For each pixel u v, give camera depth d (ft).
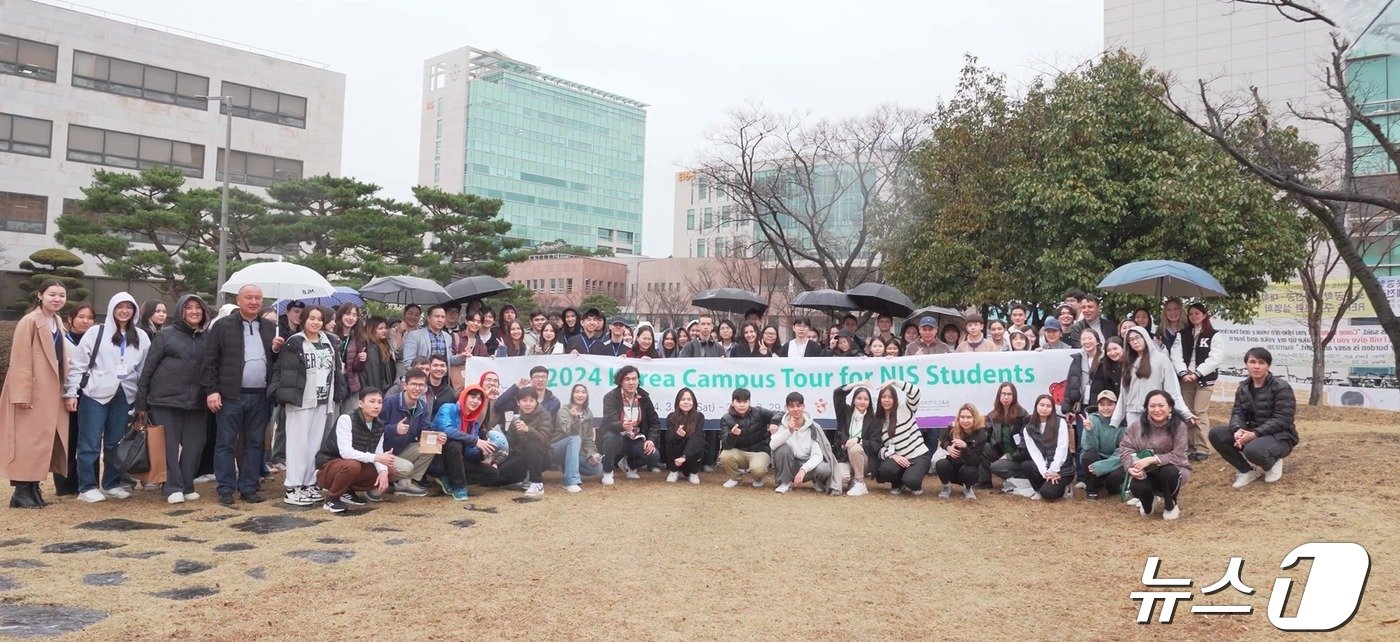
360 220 86.63
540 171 391.65
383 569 18.54
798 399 29.63
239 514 23.97
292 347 25.31
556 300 253.44
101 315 114.32
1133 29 109.70
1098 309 33.32
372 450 26.17
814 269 135.54
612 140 423.23
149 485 27.55
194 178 124.98
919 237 61.36
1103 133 52.16
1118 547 21.53
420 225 90.58
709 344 36.01
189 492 25.64
